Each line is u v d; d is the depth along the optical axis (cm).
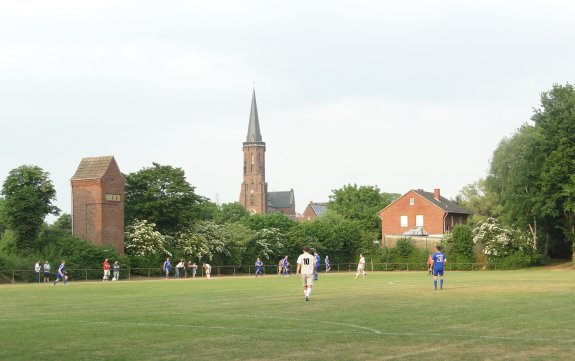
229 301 2945
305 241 9000
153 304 2812
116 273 6119
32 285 5047
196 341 1639
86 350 1509
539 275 6109
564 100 7856
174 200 7612
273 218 9775
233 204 15738
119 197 7000
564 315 2203
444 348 1506
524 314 2241
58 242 6334
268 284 4775
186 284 4938
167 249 7269
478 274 6638
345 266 9294
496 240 8512
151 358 1402
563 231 8025
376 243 9644
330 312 2350
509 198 8062
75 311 2494
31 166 6341
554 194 7594
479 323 1975
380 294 3322
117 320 2131
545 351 1457
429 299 2953
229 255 7981
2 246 6088
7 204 6169
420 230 10294
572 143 7662
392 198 15375
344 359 1375
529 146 7775
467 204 13325
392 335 1722
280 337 1702
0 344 1603
